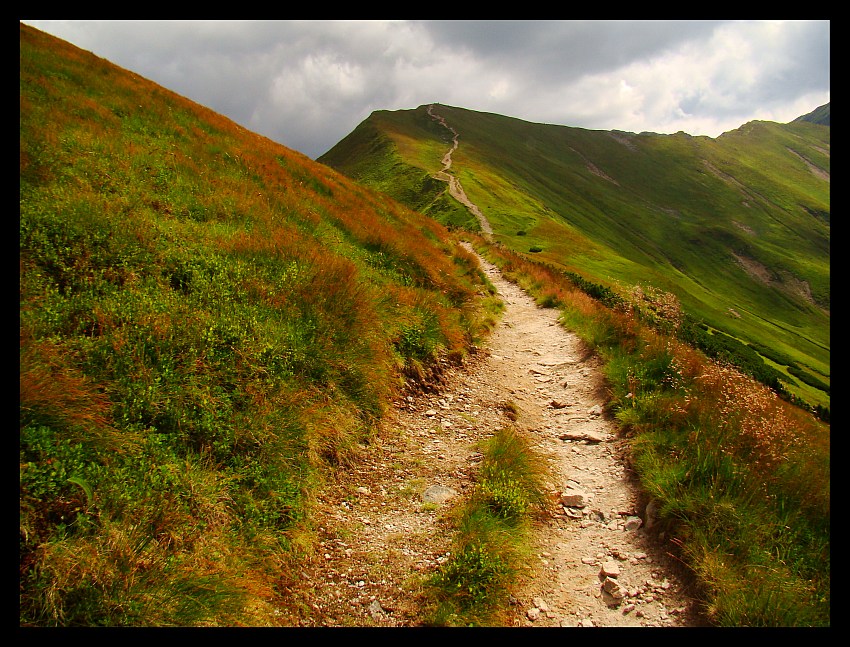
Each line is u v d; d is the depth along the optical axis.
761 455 5.79
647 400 7.71
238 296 7.52
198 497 4.40
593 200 165.75
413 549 5.00
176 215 9.72
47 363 4.52
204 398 5.29
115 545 3.59
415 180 105.31
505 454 6.57
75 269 6.43
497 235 81.44
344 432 6.42
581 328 13.07
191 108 20.08
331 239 12.70
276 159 18.73
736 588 4.27
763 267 157.50
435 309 11.30
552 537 5.49
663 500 5.53
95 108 13.87
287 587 4.29
